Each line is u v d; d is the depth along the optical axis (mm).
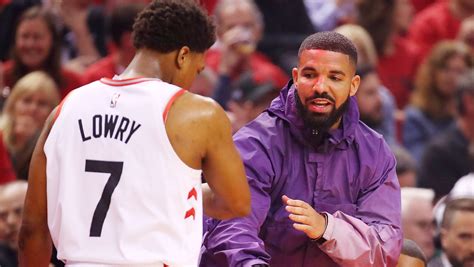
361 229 13422
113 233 12578
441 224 20219
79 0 28000
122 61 24484
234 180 12914
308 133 13727
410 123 27312
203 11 13289
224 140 12859
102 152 12727
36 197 13148
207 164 12914
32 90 22766
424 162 25641
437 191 25406
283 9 28906
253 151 13734
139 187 12578
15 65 25109
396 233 13734
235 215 13086
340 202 13844
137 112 12758
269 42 28328
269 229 13812
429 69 27422
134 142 12664
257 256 13203
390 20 28547
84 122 12875
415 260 15367
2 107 24812
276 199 13852
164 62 13133
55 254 17547
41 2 28094
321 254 13766
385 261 13555
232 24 26562
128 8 24172
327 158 13805
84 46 27844
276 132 13844
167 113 12695
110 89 12977
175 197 12641
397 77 28641
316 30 29359
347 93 13477
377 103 24453
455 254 19359
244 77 23219
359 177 13852
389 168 14039
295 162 13805
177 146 12656
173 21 13078
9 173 21703
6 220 19188
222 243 13320
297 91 13578
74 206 12734
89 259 12602
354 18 28875
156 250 12539
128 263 12492
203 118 12766
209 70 25844
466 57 27531
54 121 13047
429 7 32500
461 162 25391
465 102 25484
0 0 27578
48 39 24938
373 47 27844
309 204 13727
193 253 12797
